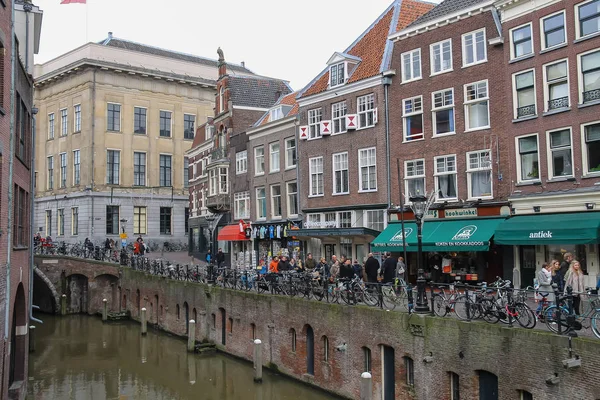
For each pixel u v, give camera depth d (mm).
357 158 29750
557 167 21609
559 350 12969
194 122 63625
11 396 19031
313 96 32219
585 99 20625
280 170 35469
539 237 20969
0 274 14289
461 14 25219
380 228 28531
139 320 38219
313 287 21672
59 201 59969
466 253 24844
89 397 22547
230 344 27000
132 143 59219
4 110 14719
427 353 16391
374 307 18531
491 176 23953
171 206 61000
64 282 42906
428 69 26656
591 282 20469
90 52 57344
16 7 23234
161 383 24062
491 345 14578
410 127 27453
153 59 61312
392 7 32281
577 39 20766
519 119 22672
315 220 32188
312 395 20578
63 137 60281
